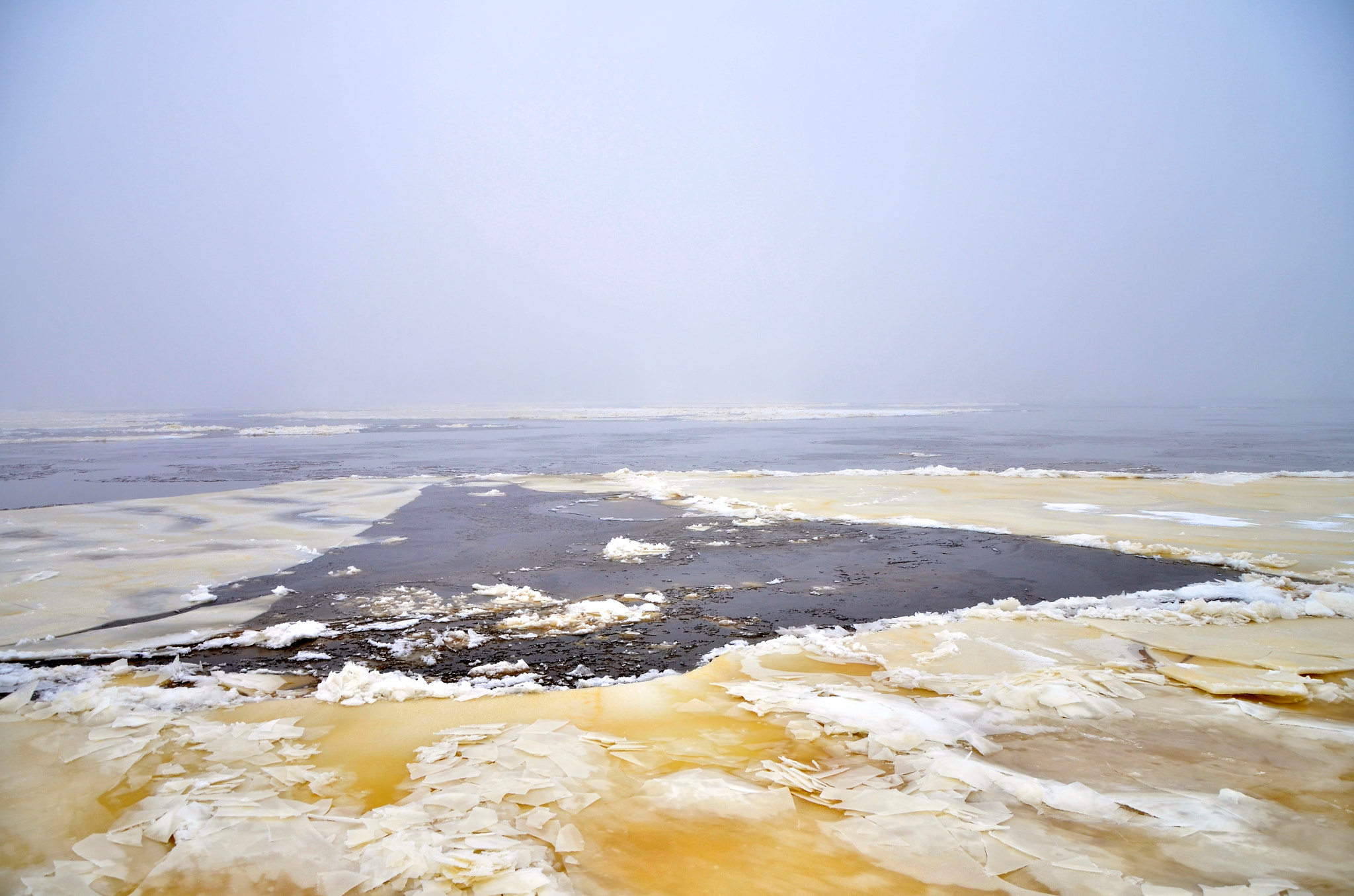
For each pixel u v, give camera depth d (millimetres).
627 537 11461
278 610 7543
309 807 3539
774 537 11398
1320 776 3816
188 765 3998
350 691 5145
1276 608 6930
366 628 6930
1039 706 4758
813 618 7230
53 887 2910
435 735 4453
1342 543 10320
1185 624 6699
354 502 15594
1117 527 11734
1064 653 5918
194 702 5004
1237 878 2936
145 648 6352
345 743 4332
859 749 4199
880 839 3240
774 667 5707
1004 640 6262
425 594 8156
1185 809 3463
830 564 9523
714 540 11180
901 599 7902
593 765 3973
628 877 2986
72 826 3389
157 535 11734
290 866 3047
